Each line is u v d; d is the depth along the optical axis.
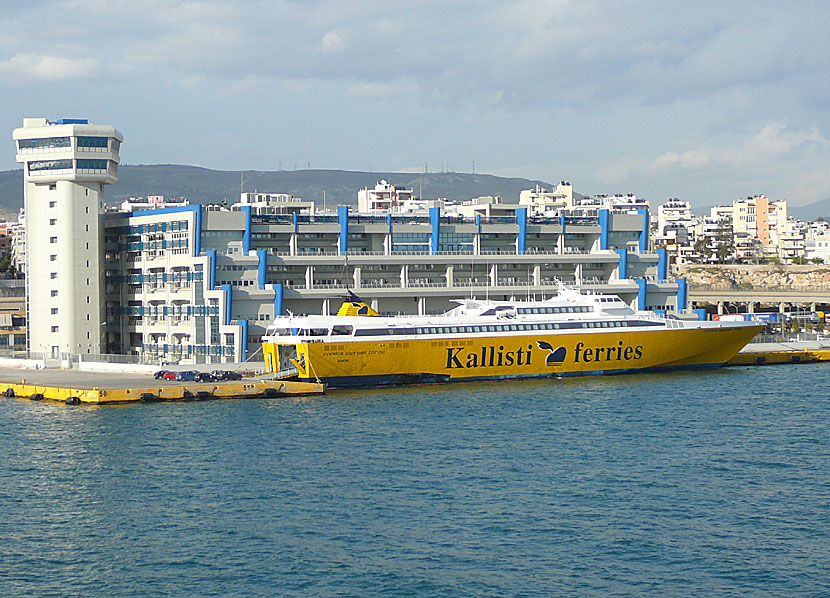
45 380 173.25
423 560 86.69
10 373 185.62
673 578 82.94
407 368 173.62
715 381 179.62
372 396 163.12
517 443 126.75
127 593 80.75
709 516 97.44
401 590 80.75
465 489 106.12
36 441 128.25
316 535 92.56
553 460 118.19
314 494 104.56
